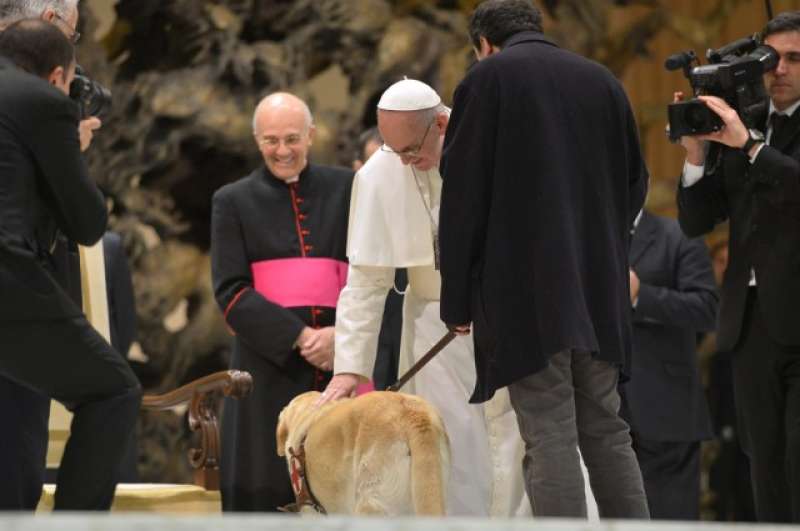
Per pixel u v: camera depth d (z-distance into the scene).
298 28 34.19
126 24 33.28
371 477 14.56
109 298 22.98
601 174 14.18
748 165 17.16
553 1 36.56
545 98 13.98
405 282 21.59
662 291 22.45
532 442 13.74
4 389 13.46
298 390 20.03
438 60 34.75
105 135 33.09
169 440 32.69
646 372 22.66
